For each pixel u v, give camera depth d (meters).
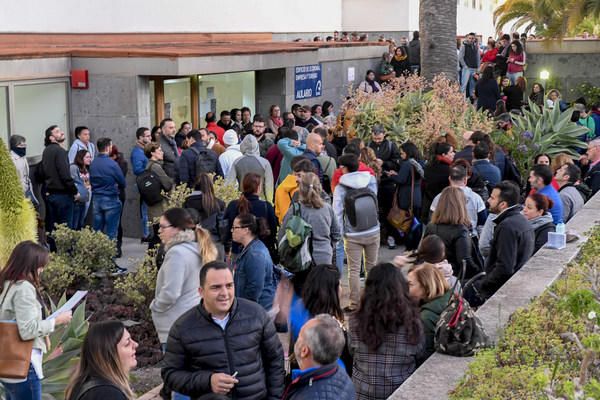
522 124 15.40
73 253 10.55
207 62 13.90
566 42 24.06
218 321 5.25
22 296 5.84
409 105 15.41
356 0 32.03
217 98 16.94
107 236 11.07
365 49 22.09
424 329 5.84
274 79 18.09
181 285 6.79
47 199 11.61
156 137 12.78
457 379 5.35
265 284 7.76
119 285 9.24
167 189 11.93
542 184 9.40
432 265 6.02
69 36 15.42
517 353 5.59
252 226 7.63
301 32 25.47
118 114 13.39
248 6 21.86
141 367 8.37
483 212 9.75
